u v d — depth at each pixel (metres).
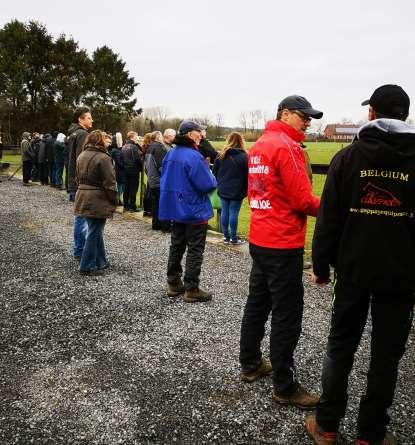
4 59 38.25
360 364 3.60
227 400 3.10
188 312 4.67
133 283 5.58
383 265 2.27
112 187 5.56
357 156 2.31
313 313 4.70
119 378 3.37
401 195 2.21
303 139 2.97
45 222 9.48
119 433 2.75
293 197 2.79
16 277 5.76
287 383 3.01
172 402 3.07
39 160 15.10
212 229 9.15
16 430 2.76
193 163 4.54
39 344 3.91
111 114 43.53
